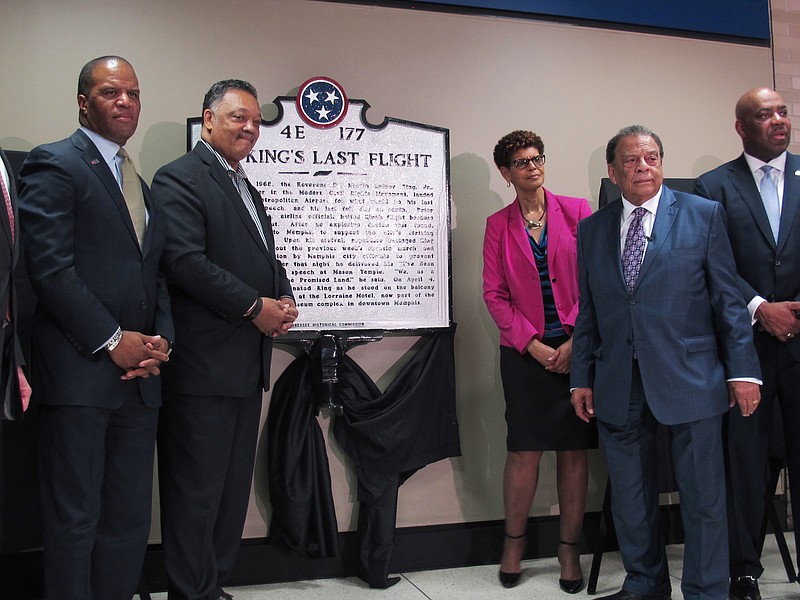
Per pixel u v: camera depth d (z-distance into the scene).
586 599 2.71
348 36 3.08
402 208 3.07
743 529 2.68
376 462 2.91
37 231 1.99
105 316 2.01
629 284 2.47
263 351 2.44
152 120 2.90
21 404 1.91
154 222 2.22
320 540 2.85
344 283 3.01
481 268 3.21
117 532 2.14
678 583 2.81
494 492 3.19
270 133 2.95
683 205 2.47
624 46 3.40
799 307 2.52
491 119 3.23
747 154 2.76
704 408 2.35
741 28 3.54
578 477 2.84
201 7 2.95
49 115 2.81
